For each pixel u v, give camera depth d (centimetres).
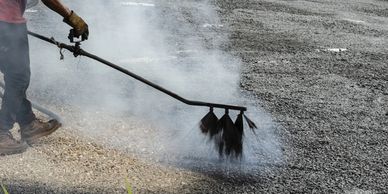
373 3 1233
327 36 868
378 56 772
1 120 380
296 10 1064
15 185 338
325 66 698
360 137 477
